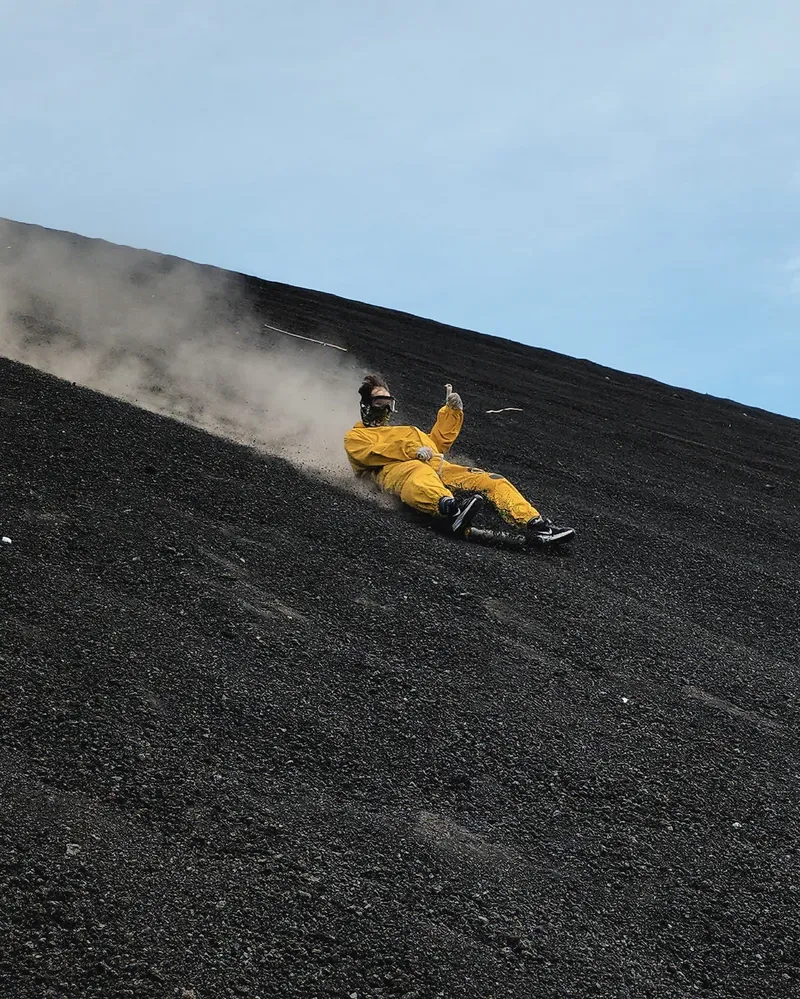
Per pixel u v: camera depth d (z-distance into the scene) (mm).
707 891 3236
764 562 7418
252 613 4668
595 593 5816
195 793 3279
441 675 4395
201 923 2729
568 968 2811
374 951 2738
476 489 6895
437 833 3312
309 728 3789
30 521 5230
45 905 2688
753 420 17453
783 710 4613
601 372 20062
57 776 3238
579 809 3576
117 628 4258
